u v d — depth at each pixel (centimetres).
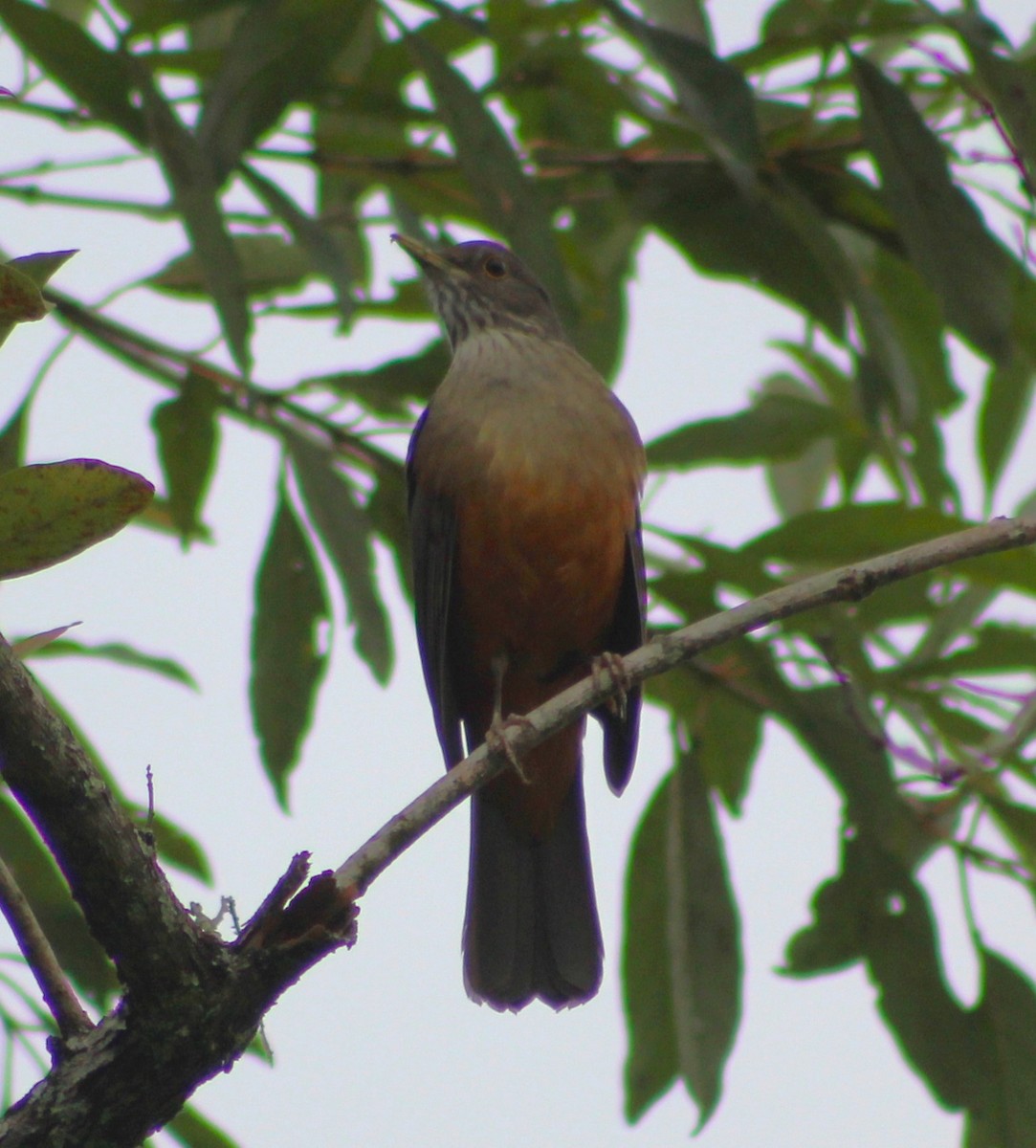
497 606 1021
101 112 920
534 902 1007
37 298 468
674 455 1052
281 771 1061
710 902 991
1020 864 966
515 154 900
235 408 1088
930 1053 976
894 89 892
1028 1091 966
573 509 988
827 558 977
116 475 494
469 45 1038
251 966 577
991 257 891
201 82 1032
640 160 1077
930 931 973
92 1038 578
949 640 1022
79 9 1106
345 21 899
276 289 1123
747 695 1010
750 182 840
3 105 967
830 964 987
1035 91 866
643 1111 1012
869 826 968
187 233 867
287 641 1069
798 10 970
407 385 1086
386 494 1105
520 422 995
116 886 553
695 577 995
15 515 496
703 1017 973
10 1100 768
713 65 839
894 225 1032
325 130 1111
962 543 757
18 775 536
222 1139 825
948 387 1133
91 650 930
